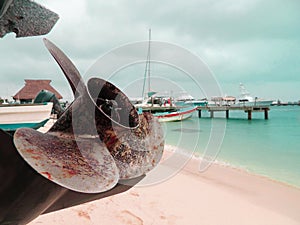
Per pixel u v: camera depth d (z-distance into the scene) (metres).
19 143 1.29
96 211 4.34
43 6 2.13
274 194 6.51
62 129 1.82
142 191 5.59
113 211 4.41
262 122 31.00
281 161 11.83
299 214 5.17
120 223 4.02
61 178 1.24
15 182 1.32
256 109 34.47
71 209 4.30
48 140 1.55
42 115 9.39
